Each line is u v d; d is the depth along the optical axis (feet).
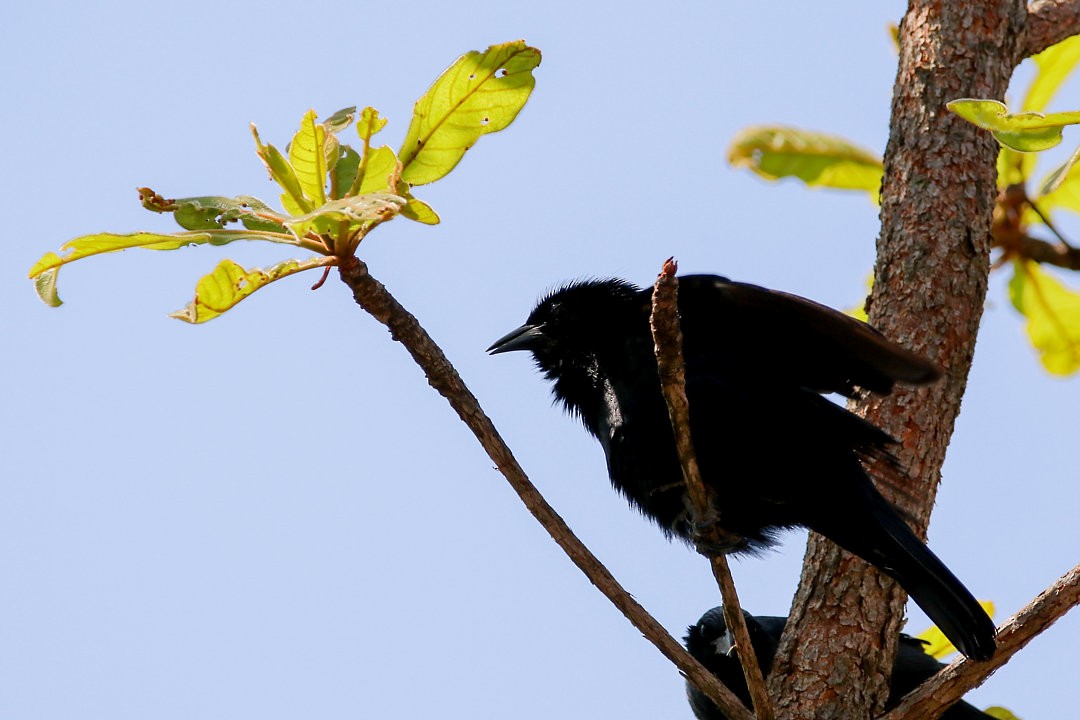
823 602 33.19
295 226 25.23
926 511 34.30
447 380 27.53
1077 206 43.91
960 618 30.76
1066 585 29.71
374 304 27.22
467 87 28.81
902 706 30.53
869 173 45.93
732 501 35.83
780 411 33.96
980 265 35.88
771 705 27.12
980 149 36.81
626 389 37.04
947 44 38.04
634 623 28.02
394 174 26.96
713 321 35.70
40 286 27.20
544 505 28.02
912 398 34.88
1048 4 40.50
